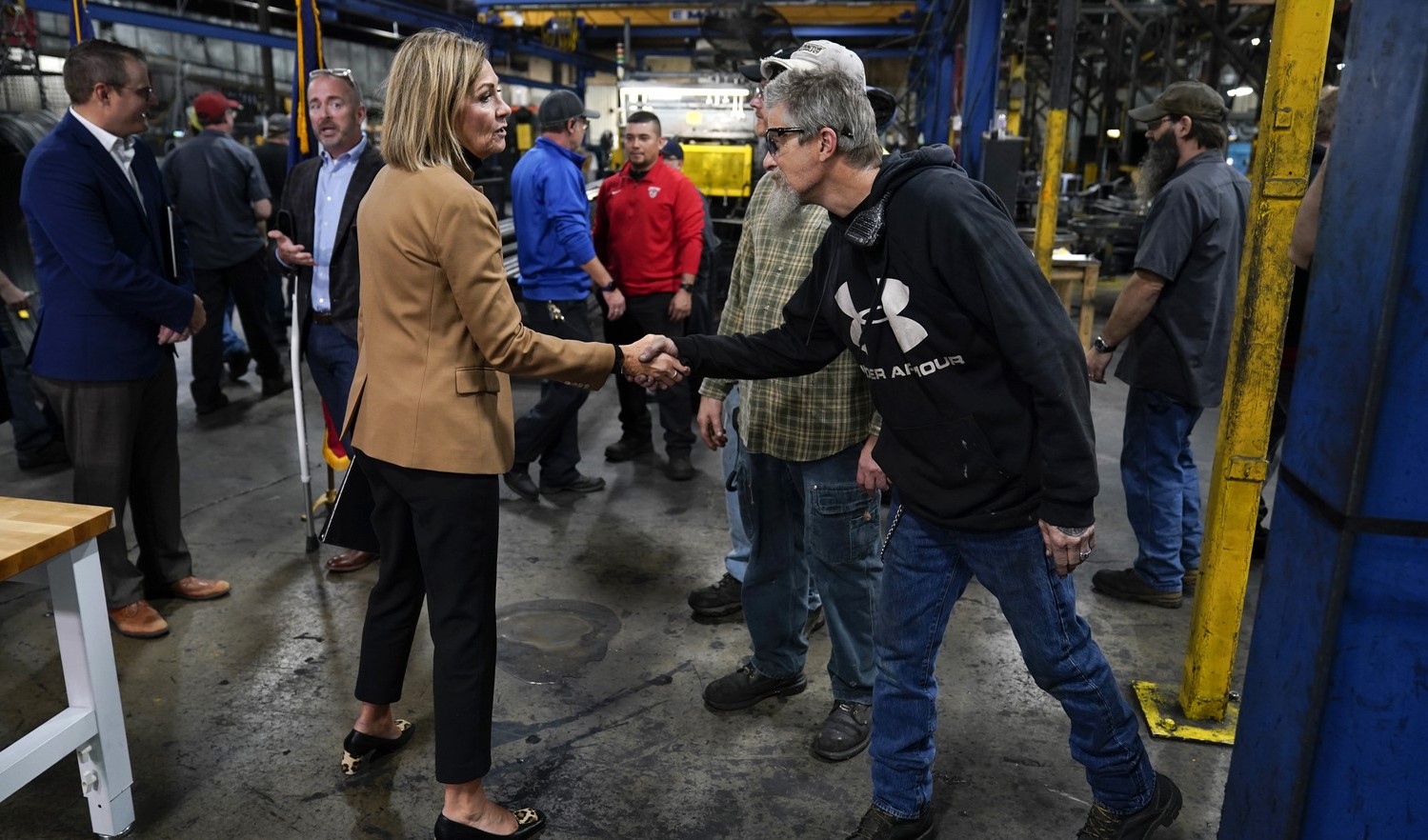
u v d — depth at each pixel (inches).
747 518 96.5
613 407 225.9
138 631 113.8
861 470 84.4
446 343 72.5
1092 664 70.7
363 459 78.4
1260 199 82.5
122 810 81.4
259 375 225.5
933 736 77.7
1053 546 64.1
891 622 74.2
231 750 93.3
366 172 123.1
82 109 103.0
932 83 435.5
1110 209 374.6
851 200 66.9
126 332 107.2
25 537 70.4
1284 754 48.6
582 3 503.5
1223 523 90.7
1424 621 43.4
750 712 101.0
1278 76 79.5
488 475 75.0
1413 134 39.1
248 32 353.1
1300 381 48.0
